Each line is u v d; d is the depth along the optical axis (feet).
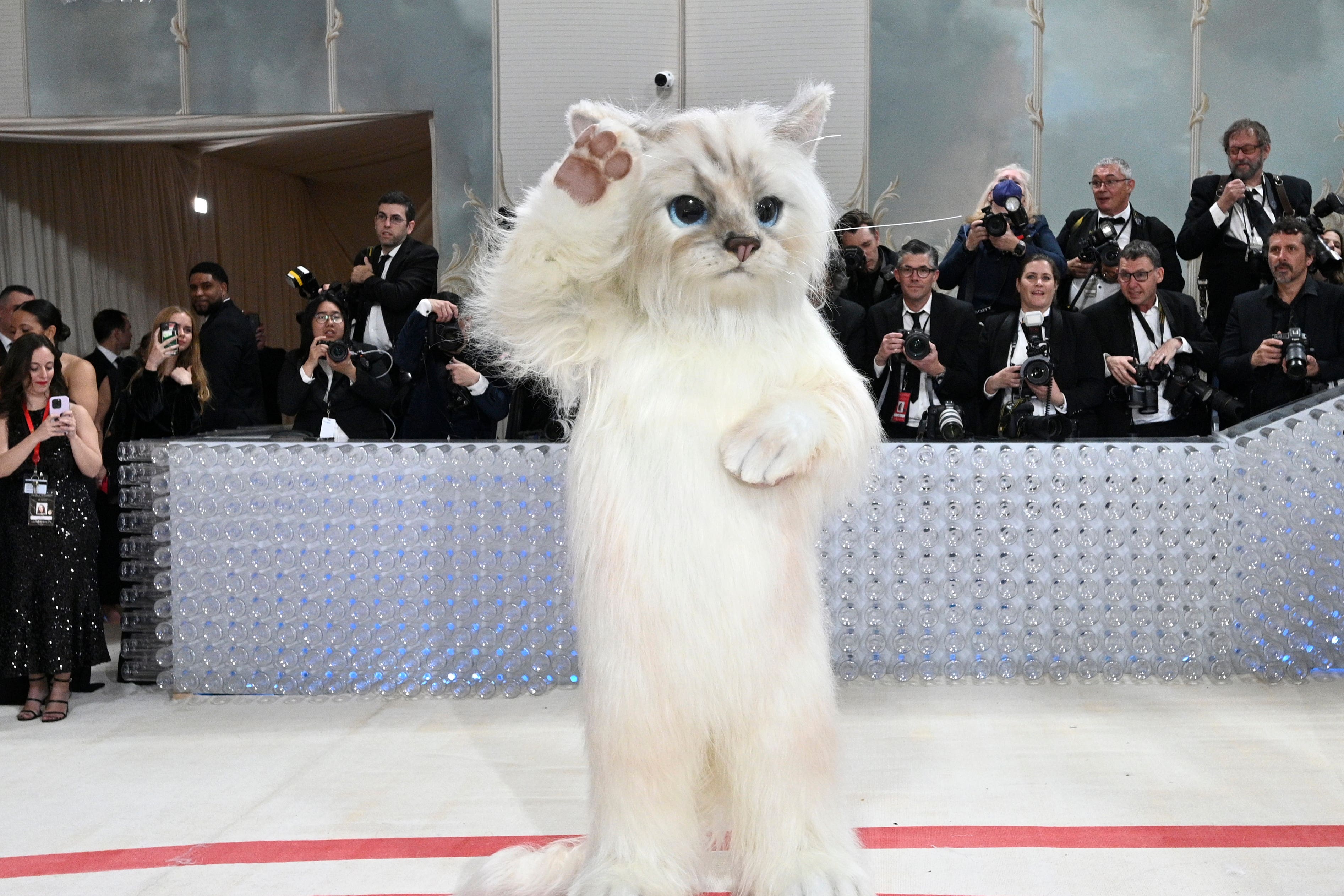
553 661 14.46
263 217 39.65
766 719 6.97
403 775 11.43
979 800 10.28
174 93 26.81
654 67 25.91
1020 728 12.41
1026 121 25.21
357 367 16.38
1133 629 14.24
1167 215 25.16
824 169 25.68
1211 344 16.38
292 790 11.06
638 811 6.95
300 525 14.38
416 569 14.42
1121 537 14.08
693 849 7.22
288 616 14.48
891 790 10.57
